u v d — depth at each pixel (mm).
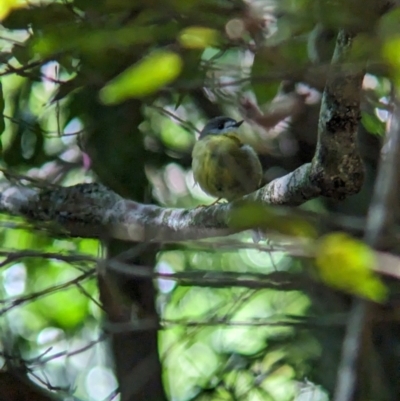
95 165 9609
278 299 11359
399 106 5418
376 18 3389
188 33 3740
